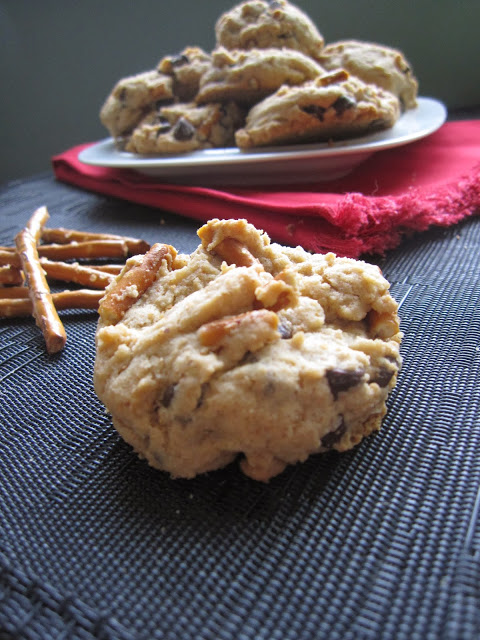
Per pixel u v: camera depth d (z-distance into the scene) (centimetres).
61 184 35
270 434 11
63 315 20
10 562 11
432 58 41
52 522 12
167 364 12
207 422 11
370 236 21
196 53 32
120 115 31
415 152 28
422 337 16
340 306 13
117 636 9
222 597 10
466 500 11
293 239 22
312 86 26
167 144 28
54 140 51
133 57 48
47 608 10
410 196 21
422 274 20
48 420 15
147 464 13
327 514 11
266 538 11
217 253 14
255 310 12
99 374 12
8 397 16
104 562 11
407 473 12
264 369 11
